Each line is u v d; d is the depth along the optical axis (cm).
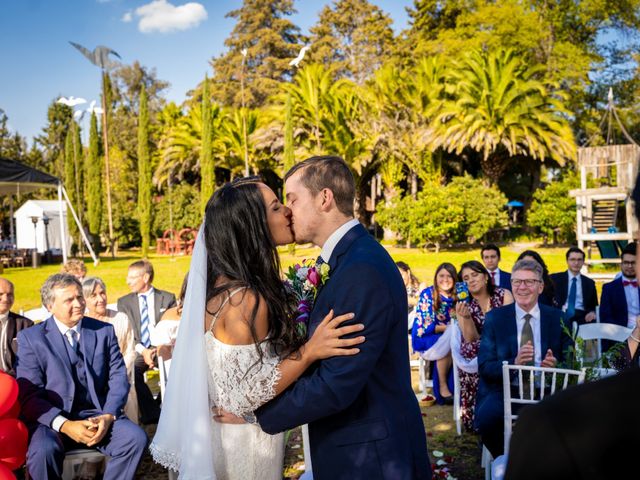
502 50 2494
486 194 2297
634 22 3291
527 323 398
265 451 229
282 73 4869
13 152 4919
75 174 3250
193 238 3250
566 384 331
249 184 215
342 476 190
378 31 4369
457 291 483
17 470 418
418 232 2259
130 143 4612
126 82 5638
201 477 208
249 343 196
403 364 198
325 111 2964
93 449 373
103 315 475
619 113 3294
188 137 3516
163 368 433
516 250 2255
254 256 205
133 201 4122
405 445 190
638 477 61
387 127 2819
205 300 211
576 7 3266
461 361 474
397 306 191
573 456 63
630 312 592
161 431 227
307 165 210
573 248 696
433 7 3891
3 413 337
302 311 203
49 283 386
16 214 2667
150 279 590
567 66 3175
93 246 2936
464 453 445
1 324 467
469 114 2464
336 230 208
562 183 2358
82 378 388
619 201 2022
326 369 183
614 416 64
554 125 2438
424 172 2822
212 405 216
